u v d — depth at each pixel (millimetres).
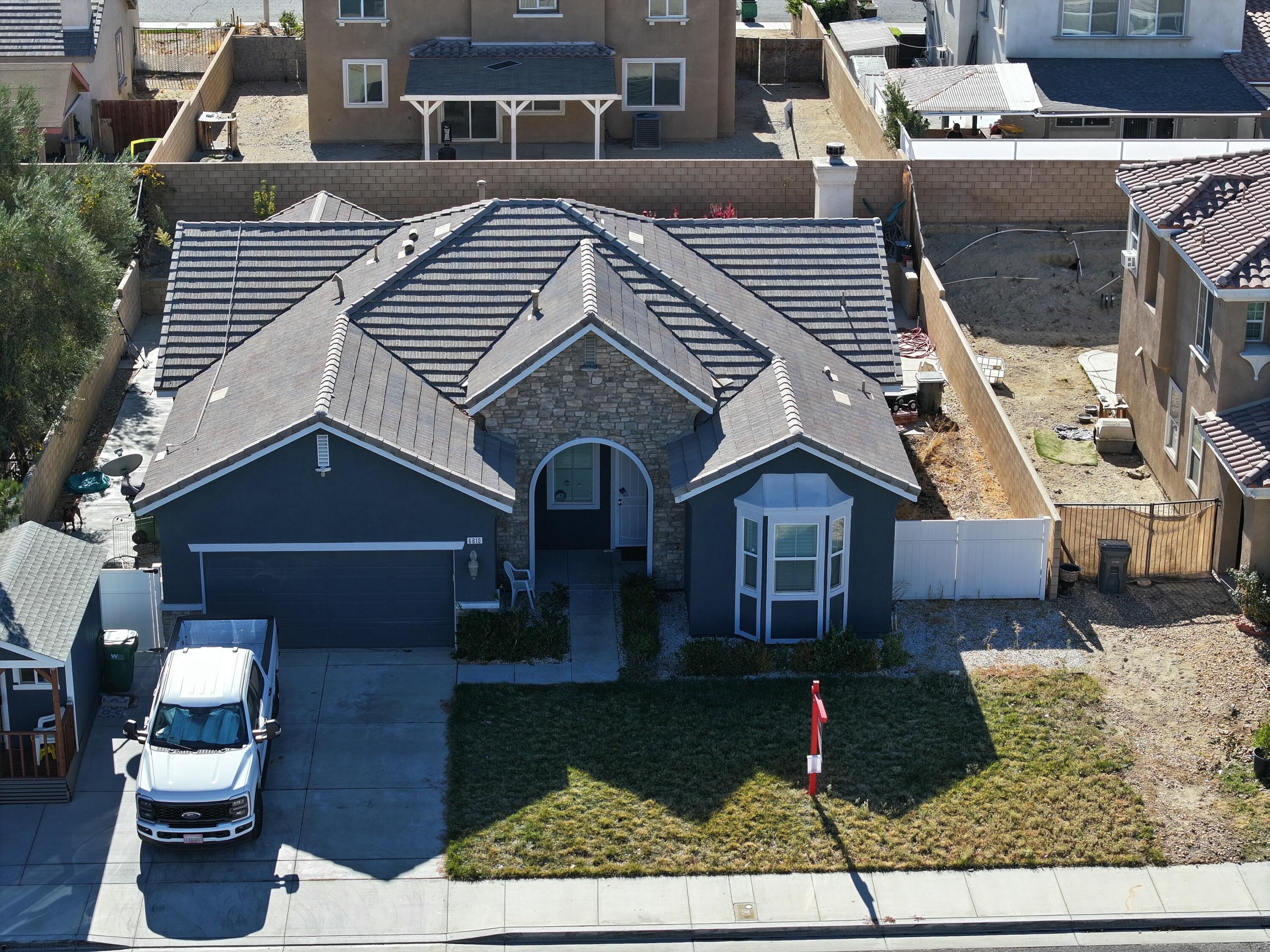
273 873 21984
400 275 29688
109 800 23281
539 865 22266
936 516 30969
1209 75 46344
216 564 26438
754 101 53375
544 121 48281
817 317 31344
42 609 23547
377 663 26656
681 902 21750
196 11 66750
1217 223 29781
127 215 37312
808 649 26625
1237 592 27984
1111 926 21531
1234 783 23938
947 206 41875
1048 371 37062
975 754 24531
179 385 29938
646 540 30078
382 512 26188
